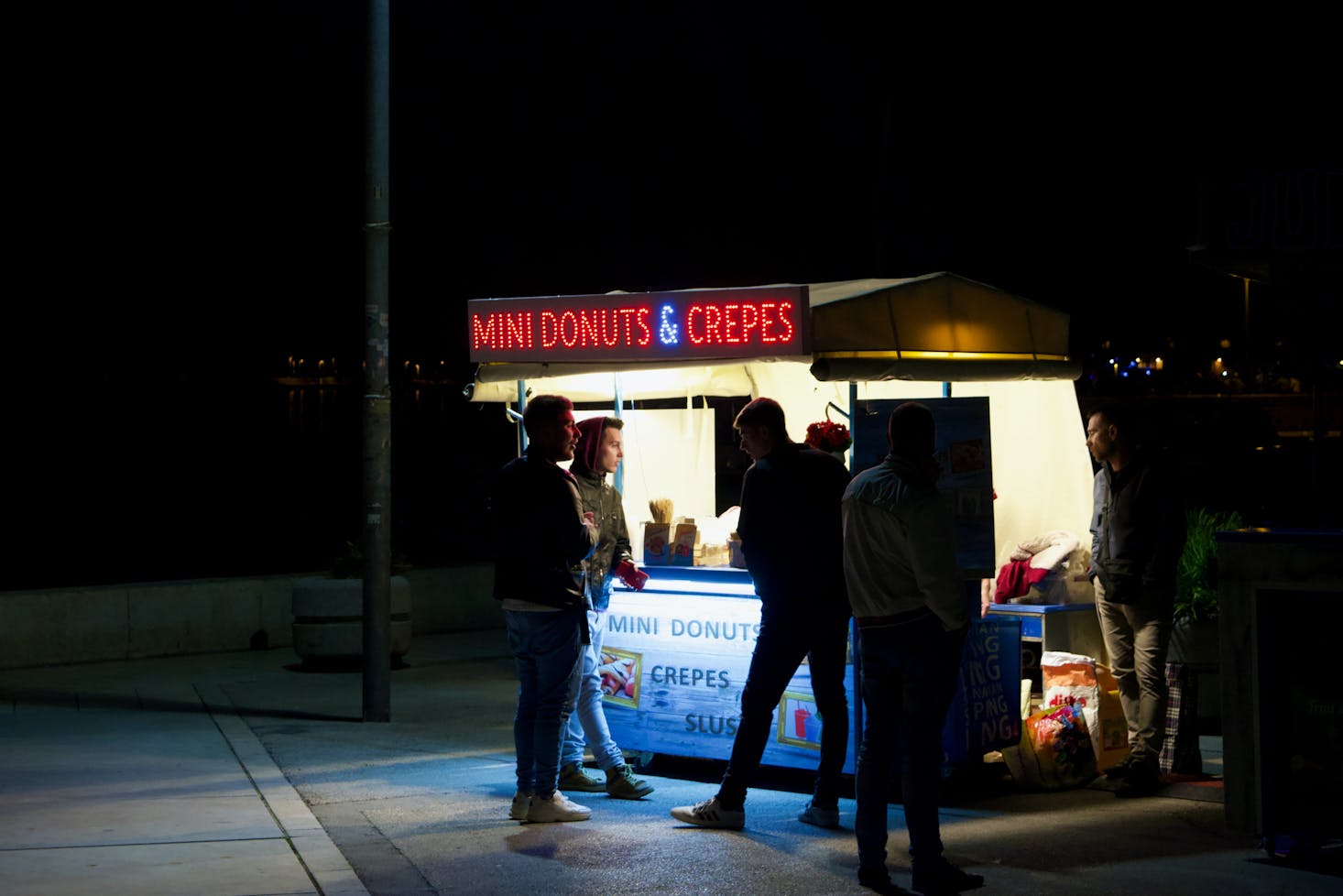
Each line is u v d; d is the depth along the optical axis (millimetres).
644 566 7703
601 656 7781
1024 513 8672
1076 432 8516
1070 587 8367
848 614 6441
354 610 11977
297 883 5508
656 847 6129
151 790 7305
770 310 6578
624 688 7695
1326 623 5793
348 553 12383
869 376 6645
